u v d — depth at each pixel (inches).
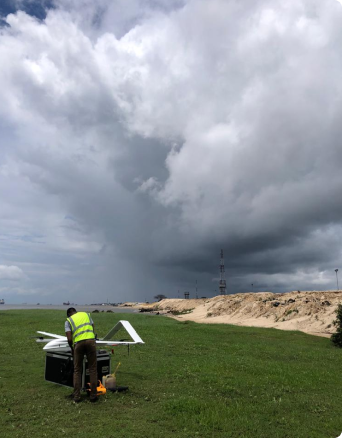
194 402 302.5
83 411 279.0
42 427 246.4
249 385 375.2
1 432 237.0
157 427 249.9
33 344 608.7
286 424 266.8
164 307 5231.3
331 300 1577.3
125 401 306.0
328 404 318.7
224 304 2266.2
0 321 991.0
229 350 622.5
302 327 1275.8
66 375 347.3
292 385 385.7
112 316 1333.7
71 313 342.3
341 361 566.3
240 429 252.7
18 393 326.3
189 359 516.1
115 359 499.8
